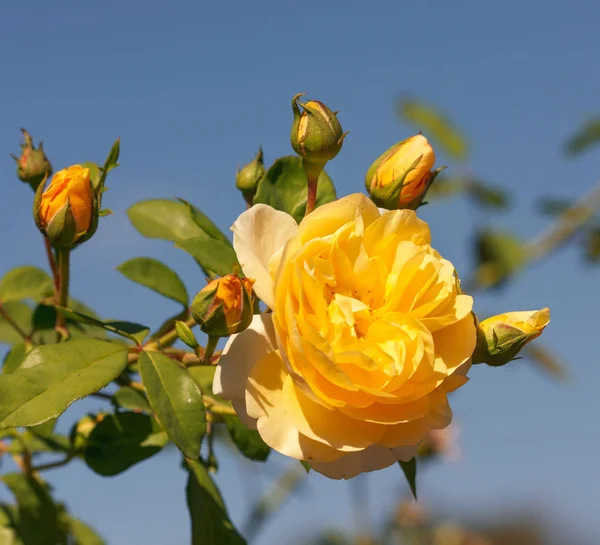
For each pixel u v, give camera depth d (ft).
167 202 2.24
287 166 2.11
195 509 2.14
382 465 1.85
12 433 2.26
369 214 1.87
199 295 1.86
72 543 2.44
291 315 1.78
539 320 1.99
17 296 2.35
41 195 2.03
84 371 1.91
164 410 1.90
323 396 1.79
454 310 1.86
